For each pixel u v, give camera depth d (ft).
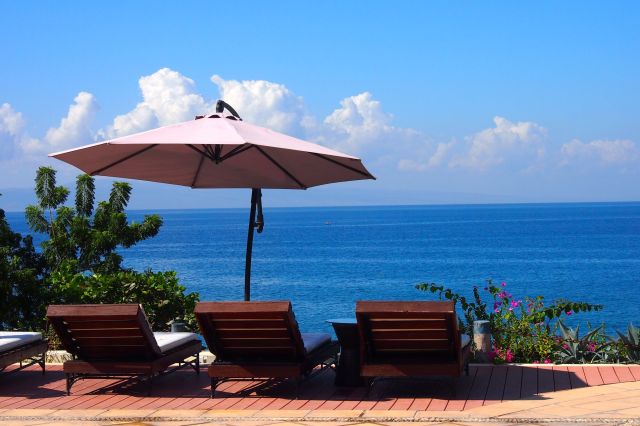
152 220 46.11
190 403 22.75
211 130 23.61
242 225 536.01
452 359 22.65
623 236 267.39
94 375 24.45
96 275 36.52
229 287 104.58
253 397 23.40
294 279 117.50
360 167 27.68
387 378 23.65
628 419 19.22
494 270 133.80
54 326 23.32
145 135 23.30
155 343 23.67
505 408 20.92
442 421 19.81
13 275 36.09
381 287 105.40
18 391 24.63
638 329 29.50
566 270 132.98
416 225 433.48
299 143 24.38
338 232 340.80
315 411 21.20
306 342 24.45
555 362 28.99
